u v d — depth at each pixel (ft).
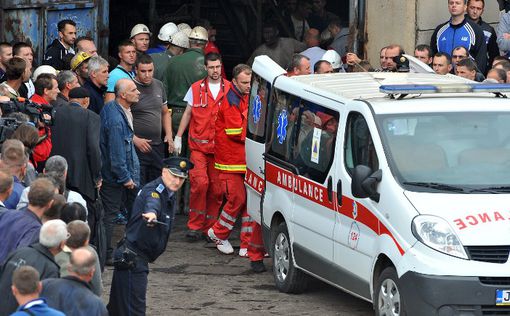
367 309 76.28
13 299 53.52
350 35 118.73
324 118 76.13
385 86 73.15
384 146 69.05
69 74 89.10
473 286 62.85
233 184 92.27
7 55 96.17
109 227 88.89
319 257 75.05
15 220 58.34
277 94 83.66
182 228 104.88
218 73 98.63
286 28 140.46
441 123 70.79
